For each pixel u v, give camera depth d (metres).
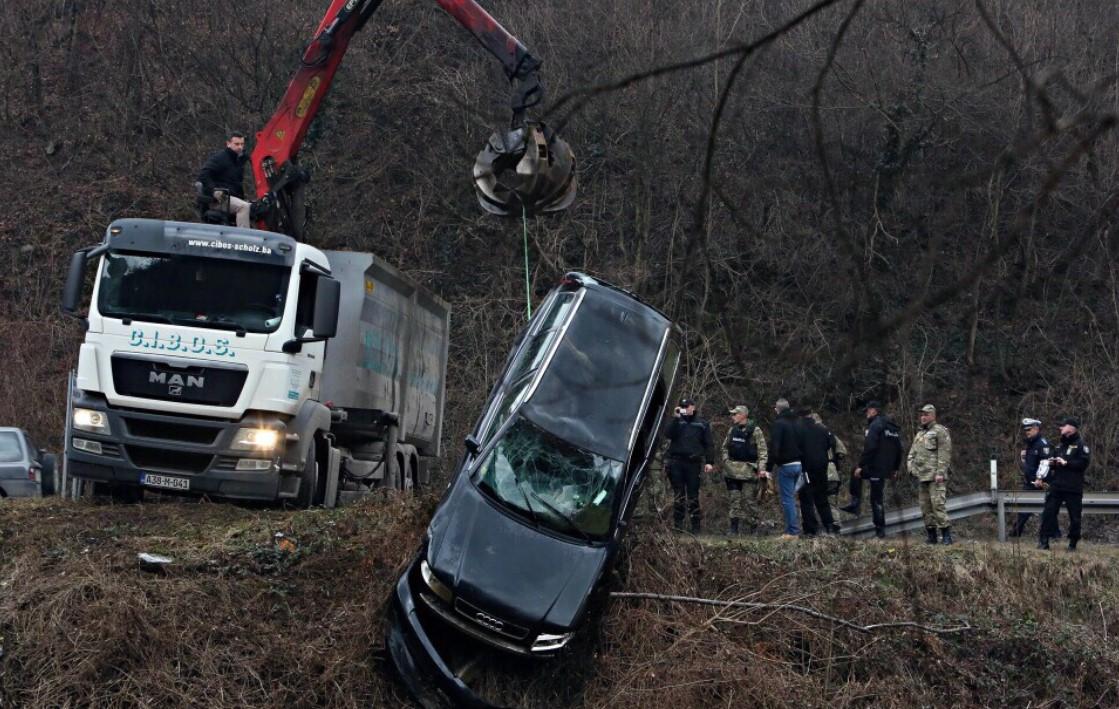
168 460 14.09
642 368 13.10
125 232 14.36
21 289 31.64
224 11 35.97
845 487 25.64
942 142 26.05
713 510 22.61
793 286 26.53
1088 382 29.69
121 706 10.52
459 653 11.23
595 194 30.48
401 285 18.53
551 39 30.86
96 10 38.06
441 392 22.00
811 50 27.70
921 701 12.49
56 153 35.31
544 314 14.41
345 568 12.35
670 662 11.89
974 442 29.44
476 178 9.52
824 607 13.23
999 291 11.63
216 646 11.11
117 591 11.27
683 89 28.44
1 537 12.65
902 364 23.55
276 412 14.16
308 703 10.83
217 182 16.58
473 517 11.43
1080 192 26.25
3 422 28.55
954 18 21.84
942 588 14.40
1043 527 17.38
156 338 14.03
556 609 10.83
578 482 11.80
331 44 17.14
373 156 33.75
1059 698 13.03
